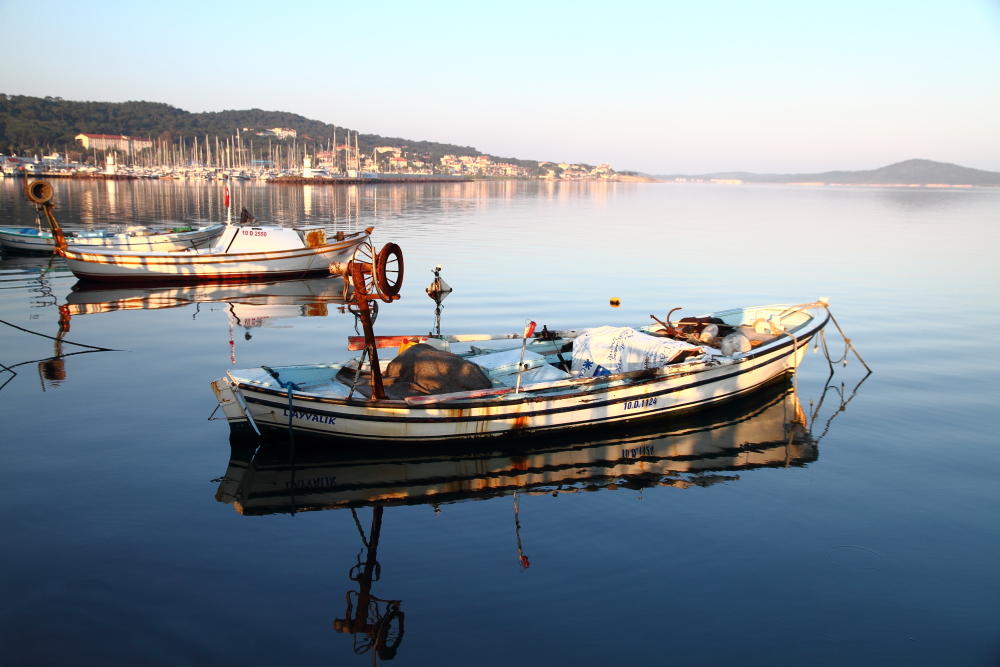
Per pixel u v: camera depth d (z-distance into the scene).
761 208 75.94
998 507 7.59
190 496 7.44
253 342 13.93
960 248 32.69
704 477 8.37
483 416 9.01
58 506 7.07
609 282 21.53
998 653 5.21
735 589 5.97
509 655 5.08
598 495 7.82
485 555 6.44
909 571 6.31
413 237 35.34
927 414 10.54
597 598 5.80
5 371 11.60
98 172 160.88
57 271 24.00
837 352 14.02
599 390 9.55
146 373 11.60
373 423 8.70
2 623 5.24
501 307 17.59
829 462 8.82
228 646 5.08
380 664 4.93
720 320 12.58
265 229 23.38
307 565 6.18
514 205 73.31
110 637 5.14
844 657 5.14
